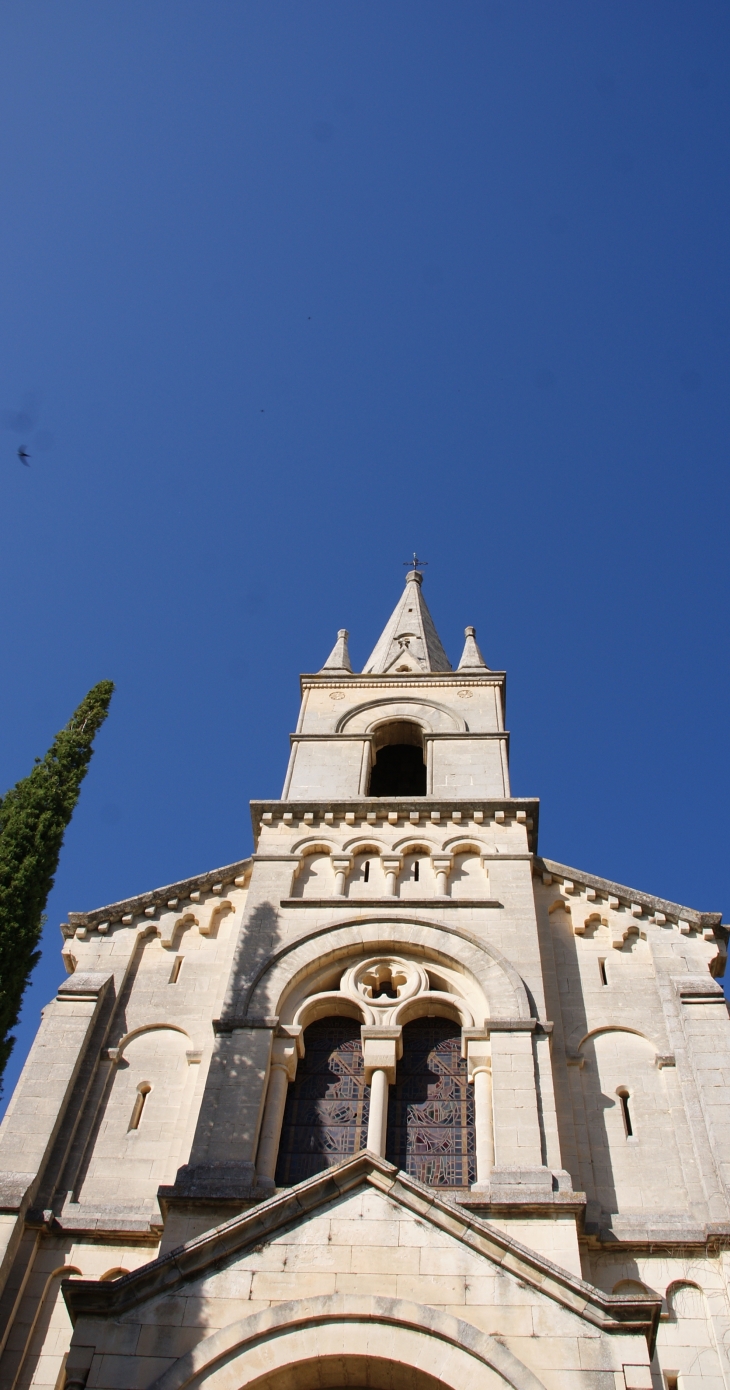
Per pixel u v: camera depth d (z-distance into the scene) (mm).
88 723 30828
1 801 28234
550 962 29656
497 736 36906
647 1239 23297
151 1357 17375
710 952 29344
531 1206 22719
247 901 30922
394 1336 17562
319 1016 28531
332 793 35375
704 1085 25766
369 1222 18859
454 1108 26297
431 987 28797
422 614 48094
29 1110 26484
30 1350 22516
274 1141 25359
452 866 31766
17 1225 24000
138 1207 24984
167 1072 27875
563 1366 16953
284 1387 17609
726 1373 21188
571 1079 26984
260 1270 18344
